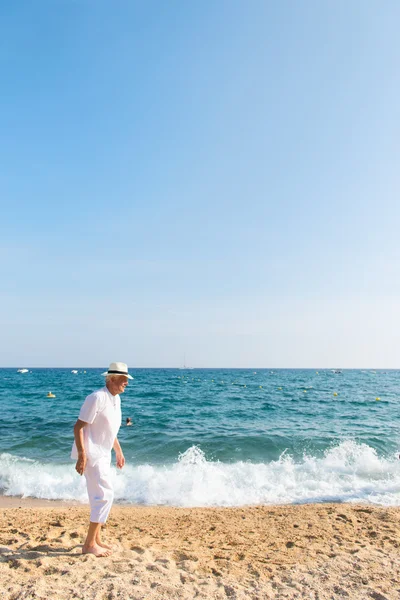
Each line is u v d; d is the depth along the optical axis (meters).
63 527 6.09
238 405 29.61
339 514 7.28
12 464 11.73
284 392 45.16
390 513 7.25
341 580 4.05
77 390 42.97
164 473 10.80
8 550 4.46
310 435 16.36
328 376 106.75
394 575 4.21
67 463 11.91
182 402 31.45
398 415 24.41
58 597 3.40
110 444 4.39
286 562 4.64
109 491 4.41
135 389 47.00
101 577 3.79
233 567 4.39
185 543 5.42
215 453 13.44
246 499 9.05
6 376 87.56
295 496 9.23
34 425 18.44
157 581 3.79
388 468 11.65
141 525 6.62
